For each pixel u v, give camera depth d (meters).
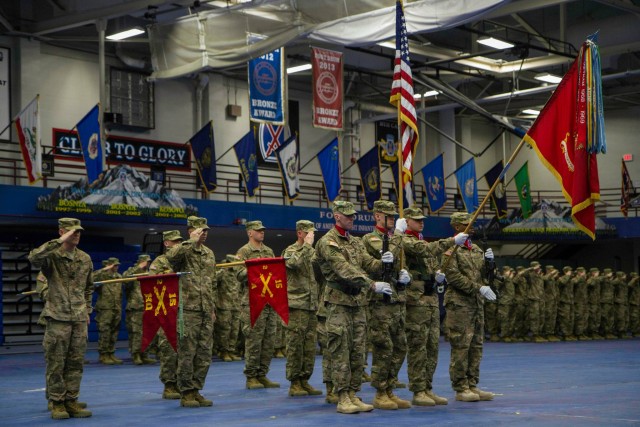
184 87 31.39
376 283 8.85
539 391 11.42
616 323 28.20
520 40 34.97
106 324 17.84
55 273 9.40
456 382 10.09
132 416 9.33
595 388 11.82
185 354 9.97
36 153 22.28
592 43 9.77
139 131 29.92
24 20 26.92
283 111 24.47
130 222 24.16
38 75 27.22
